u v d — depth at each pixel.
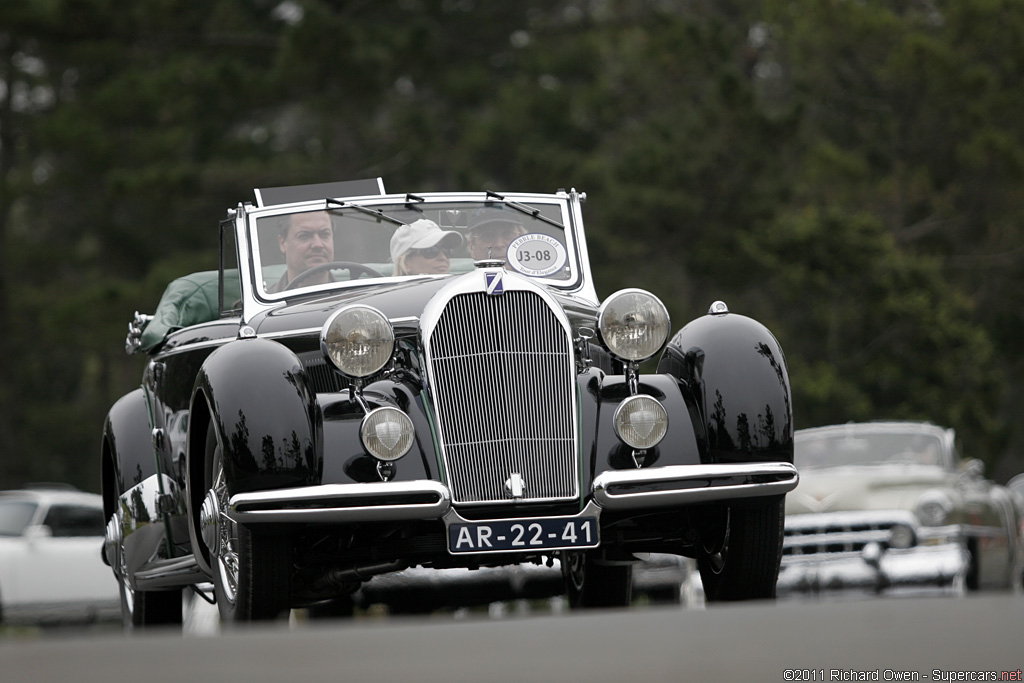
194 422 16.00
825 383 96.12
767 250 97.81
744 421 15.45
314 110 98.62
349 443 14.80
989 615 6.70
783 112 97.75
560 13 116.25
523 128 101.69
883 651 5.49
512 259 20.30
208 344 18.44
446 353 15.31
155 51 107.75
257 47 104.69
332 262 19.66
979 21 113.50
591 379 15.80
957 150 113.81
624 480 14.90
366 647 5.90
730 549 16.19
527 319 15.50
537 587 21.95
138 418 20.59
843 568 38.38
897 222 115.44
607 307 15.76
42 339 123.56
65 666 5.16
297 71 92.81
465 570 21.42
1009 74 114.81
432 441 15.05
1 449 117.75
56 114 105.94
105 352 105.19
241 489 14.38
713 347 15.99
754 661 5.29
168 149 101.25
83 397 141.75
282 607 15.02
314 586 16.23
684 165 95.94
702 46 105.75
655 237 97.25
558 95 101.75
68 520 58.75
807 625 6.51
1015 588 47.00
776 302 107.06
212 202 104.31
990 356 104.00
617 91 111.00
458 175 96.25
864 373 99.38
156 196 97.44
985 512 40.94
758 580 16.27
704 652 5.57
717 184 96.31
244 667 5.22
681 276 110.19
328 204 19.95
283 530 14.57
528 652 5.68
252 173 98.62
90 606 58.28
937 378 99.56
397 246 19.73
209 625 27.30
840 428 44.34
